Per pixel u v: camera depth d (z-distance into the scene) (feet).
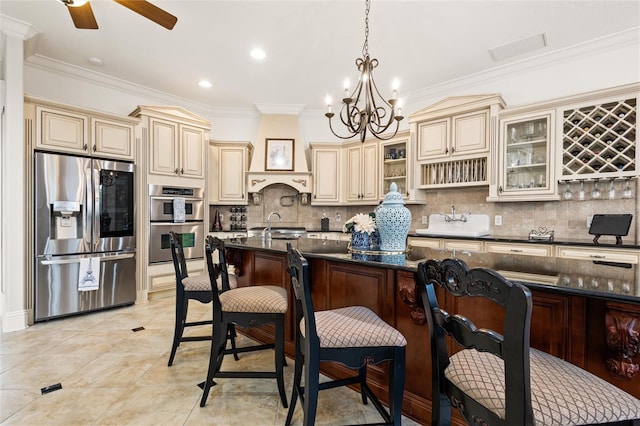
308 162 17.29
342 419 5.41
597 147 10.03
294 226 17.46
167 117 13.21
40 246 9.86
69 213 10.40
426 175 13.80
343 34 9.91
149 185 12.59
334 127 17.38
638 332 3.32
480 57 11.38
